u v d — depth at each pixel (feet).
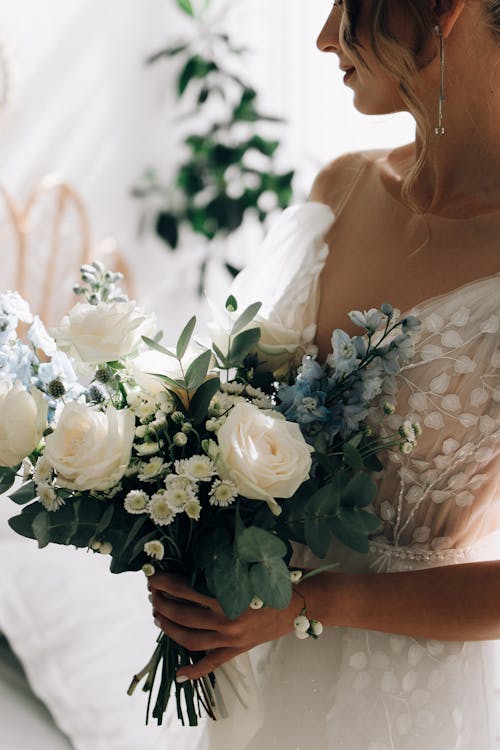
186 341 3.27
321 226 4.22
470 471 3.54
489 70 3.57
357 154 4.44
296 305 4.00
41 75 12.80
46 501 3.15
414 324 3.26
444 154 3.74
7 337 3.50
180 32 13.24
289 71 12.34
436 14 3.48
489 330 3.47
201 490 3.23
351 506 3.13
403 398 3.54
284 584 2.97
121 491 3.27
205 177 11.19
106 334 3.29
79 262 12.10
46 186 11.32
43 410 3.24
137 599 8.29
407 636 3.63
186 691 3.54
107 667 7.28
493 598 3.37
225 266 11.45
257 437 3.04
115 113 13.24
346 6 3.55
